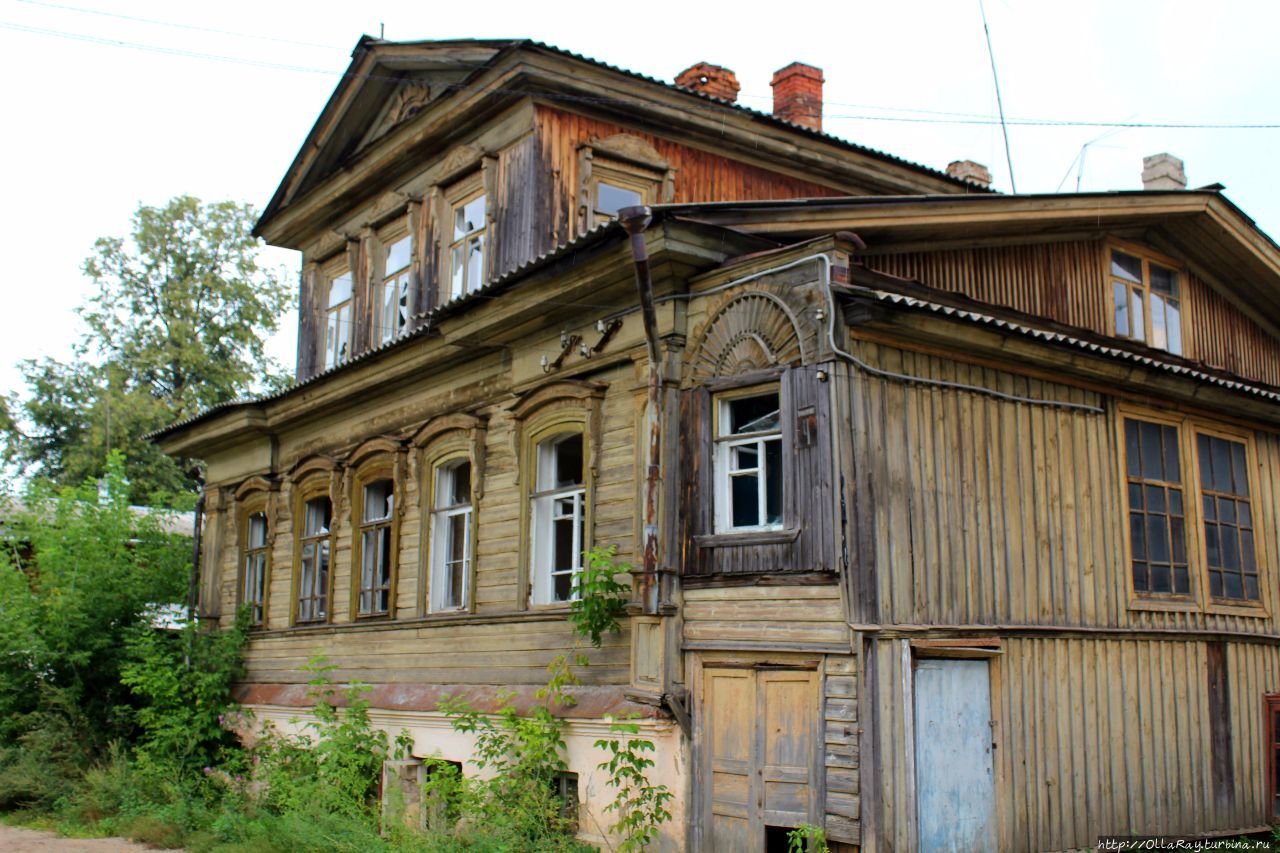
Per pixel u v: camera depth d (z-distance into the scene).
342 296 20.83
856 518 9.91
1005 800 10.40
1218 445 13.77
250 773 16.02
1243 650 13.32
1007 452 11.31
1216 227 14.89
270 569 18.97
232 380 39.97
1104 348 11.77
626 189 17.02
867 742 9.49
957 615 10.49
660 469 11.04
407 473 15.91
